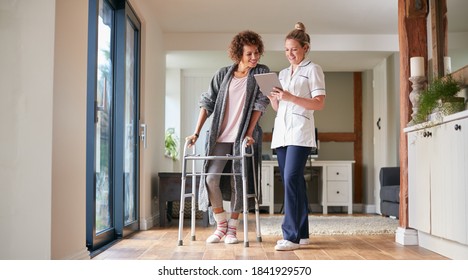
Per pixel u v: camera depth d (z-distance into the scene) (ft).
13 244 8.57
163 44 23.67
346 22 22.15
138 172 18.08
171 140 27.04
